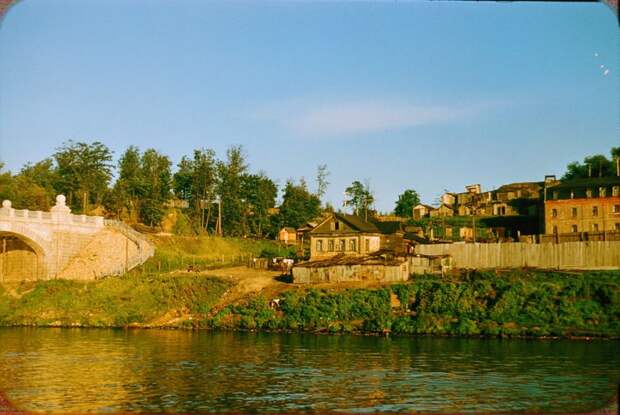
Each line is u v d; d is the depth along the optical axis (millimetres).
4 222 88688
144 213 130625
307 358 57688
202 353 60656
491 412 40031
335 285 82562
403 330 70938
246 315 78312
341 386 47250
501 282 75125
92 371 52594
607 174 126500
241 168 141625
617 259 82000
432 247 90875
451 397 43844
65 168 128625
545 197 108125
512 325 69875
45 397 44344
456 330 69438
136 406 42094
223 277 87875
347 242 96500
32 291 88938
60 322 83688
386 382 48156
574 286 73625
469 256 88875
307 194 152500
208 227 140125
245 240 129750
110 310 84375
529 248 86188
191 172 141125
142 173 137875
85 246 99562
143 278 90000
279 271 96312
